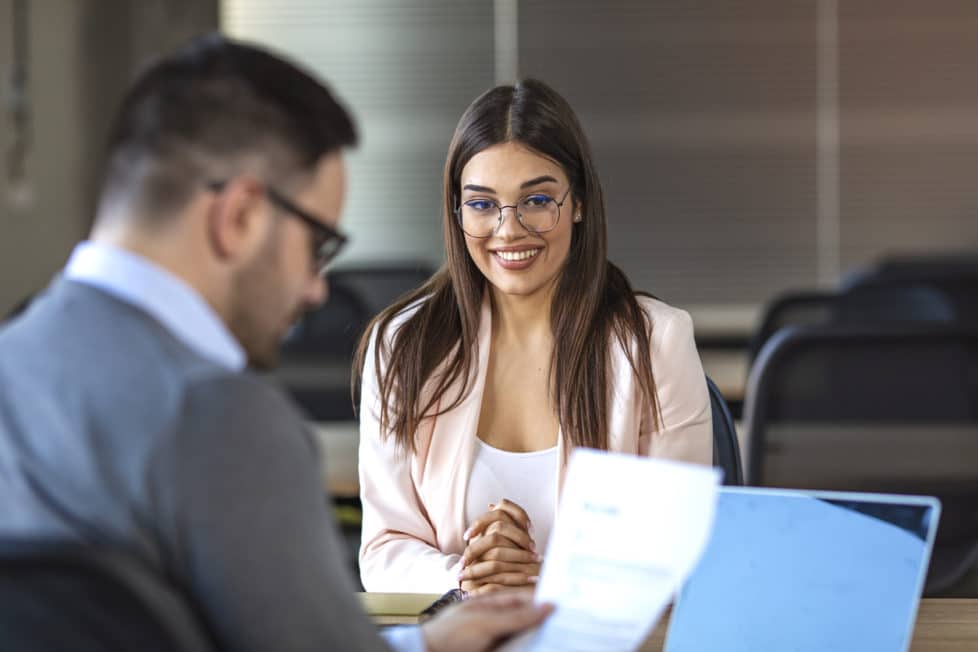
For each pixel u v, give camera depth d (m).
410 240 7.63
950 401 3.14
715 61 7.51
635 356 2.36
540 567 2.08
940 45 7.39
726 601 1.59
